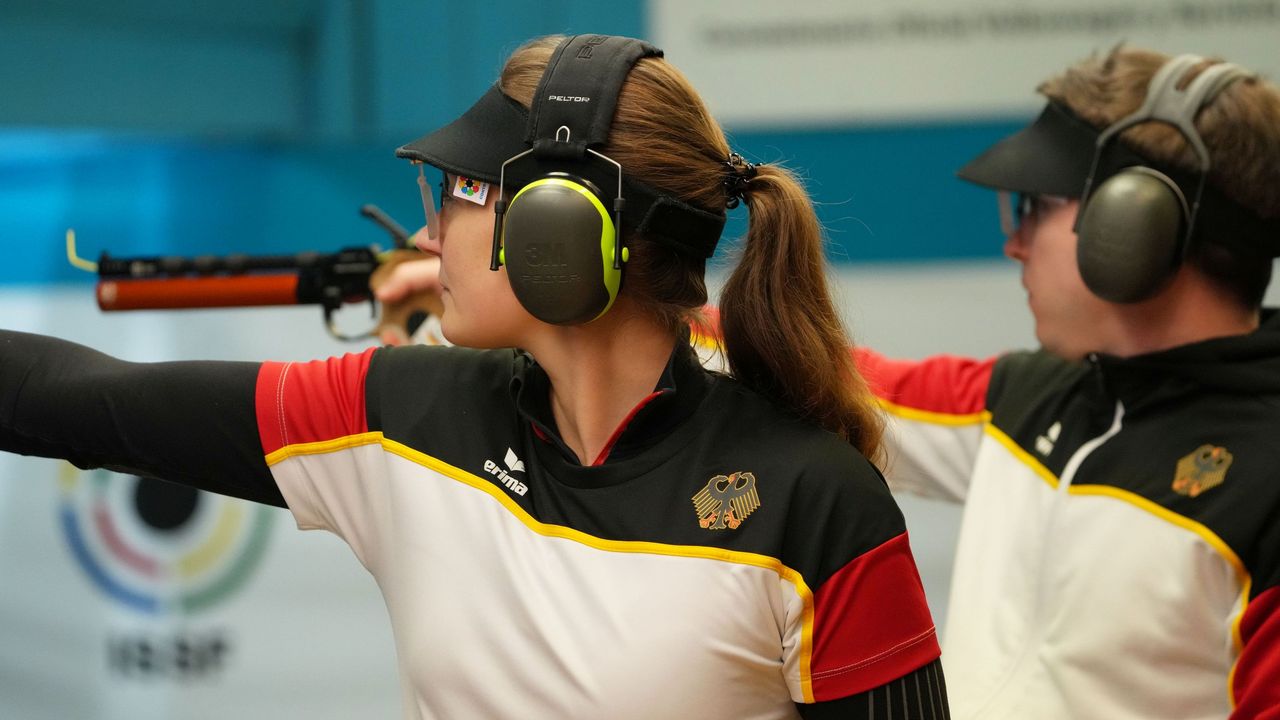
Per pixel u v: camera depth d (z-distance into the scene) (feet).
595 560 9.25
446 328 9.84
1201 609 12.64
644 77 9.12
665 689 8.89
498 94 9.33
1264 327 13.28
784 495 9.21
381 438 10.03
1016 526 14.52
